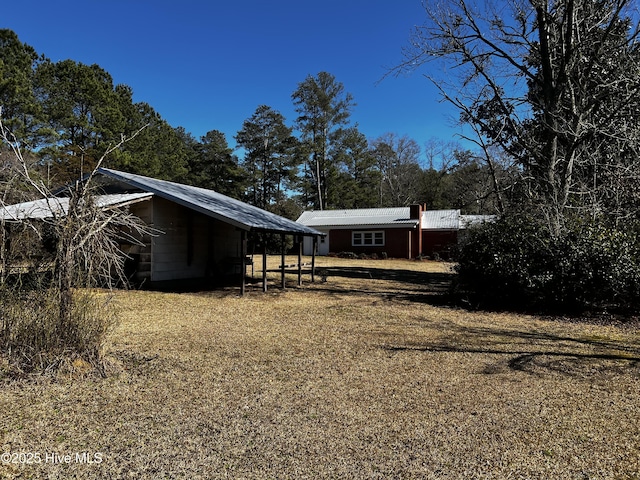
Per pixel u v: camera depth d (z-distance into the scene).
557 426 3.48
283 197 43.38
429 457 2.96
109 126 25.53
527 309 9.20
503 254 9.14
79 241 4.79
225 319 7.91
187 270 13.71
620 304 8.64
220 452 2.98
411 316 8.48
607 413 3.76
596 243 8.41
